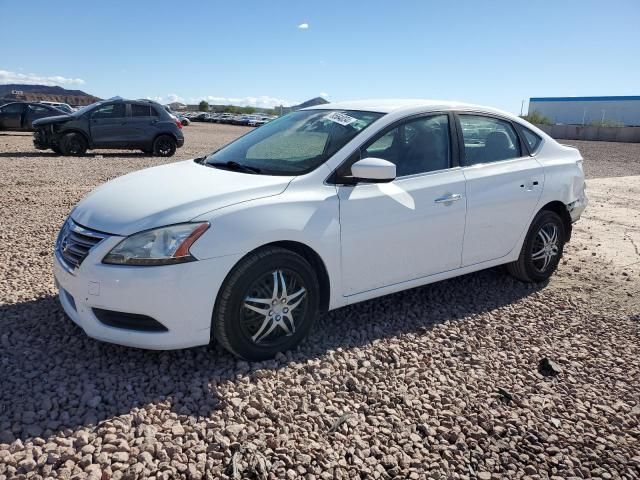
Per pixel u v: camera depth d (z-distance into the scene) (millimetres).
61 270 3414
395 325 4184
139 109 16359
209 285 3184
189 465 2516
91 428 2748
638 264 6098
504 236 4715
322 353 3680
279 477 2490
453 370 3570
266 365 3441
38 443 2602
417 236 4078
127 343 3219
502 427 2986
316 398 3141
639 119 60688
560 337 4164
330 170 3740
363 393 3242
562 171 5141
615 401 3330
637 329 4363
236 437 2750
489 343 3986
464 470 2648
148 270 3092
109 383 3146
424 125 4297
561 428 3023
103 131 15867
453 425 2982
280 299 3463
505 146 4859
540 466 2719
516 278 5215
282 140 4242
